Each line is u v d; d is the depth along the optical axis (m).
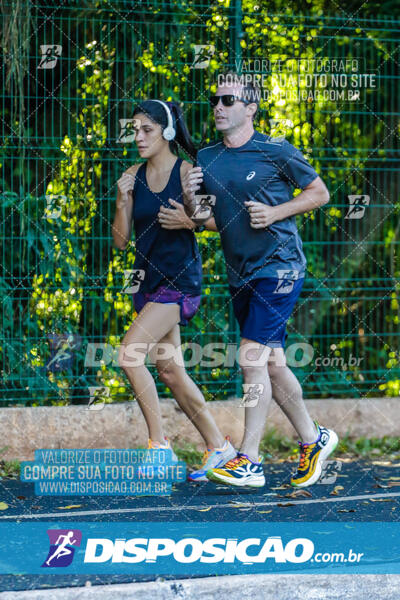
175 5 21.50
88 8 21.41
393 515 15.55
